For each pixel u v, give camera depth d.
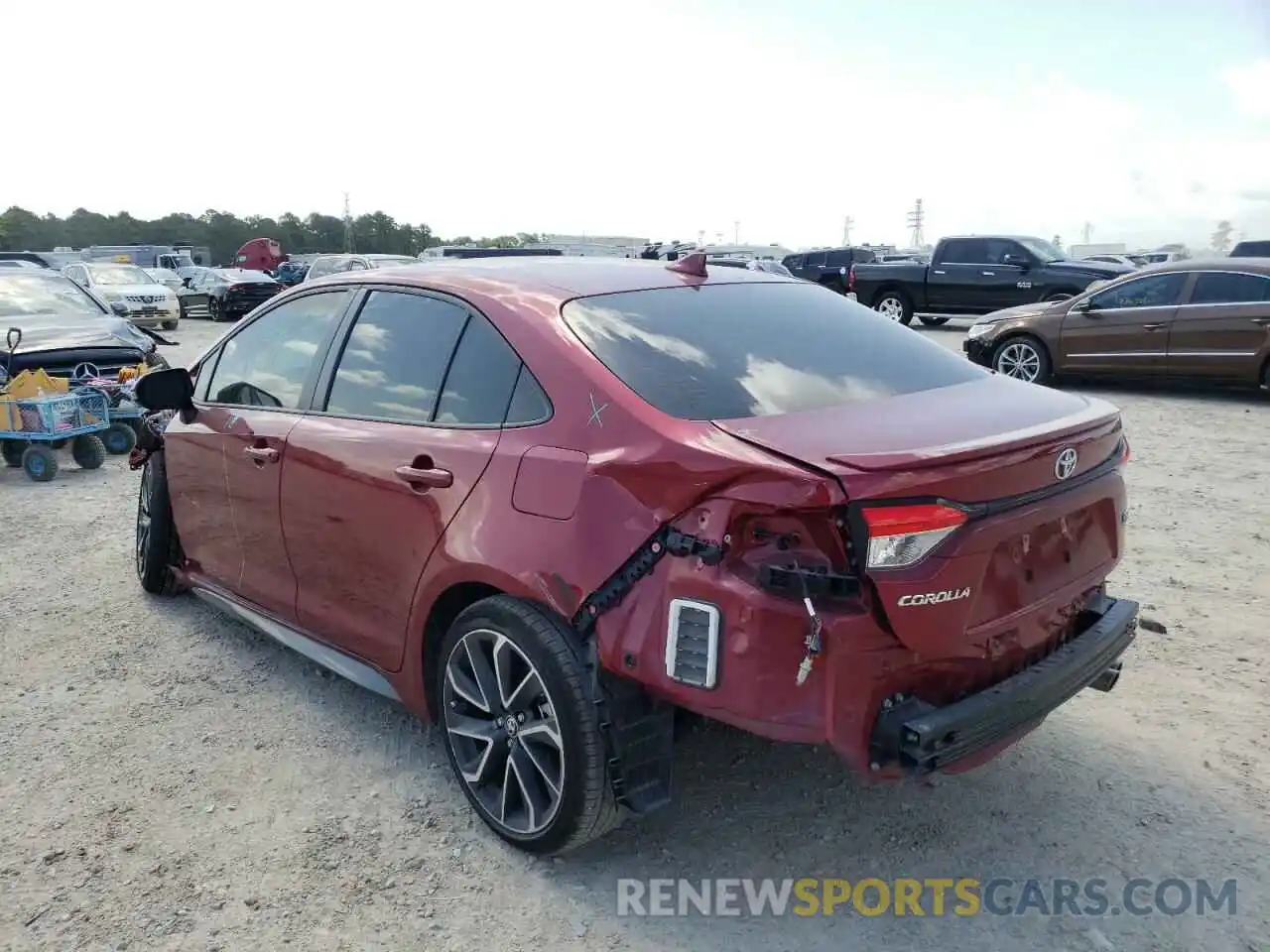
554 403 3.01
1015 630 2.77
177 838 3.25
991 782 3.53
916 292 20.25
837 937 2.79
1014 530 2.63
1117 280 12.41
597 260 3.97
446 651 3.26
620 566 2.71
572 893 2.97
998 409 3.01
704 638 2.55
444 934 2.81
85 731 3.94
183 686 4.32
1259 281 11.38
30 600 5.35
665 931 2.82
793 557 2.47
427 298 3.63
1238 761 3.62
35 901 2.95
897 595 2.43
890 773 2.55
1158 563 5.68
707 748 3.76
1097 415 3.05
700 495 2.57
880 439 2.61
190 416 4.68
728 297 3.63
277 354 4.26
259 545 4.19
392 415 3.56
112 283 22.78
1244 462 8.22
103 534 6.64
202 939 2.79
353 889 3.00
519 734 3.04
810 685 2.47
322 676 4.42
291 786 3.55
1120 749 3.73
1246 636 4.68
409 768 3.67
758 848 3.19
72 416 8.48
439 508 3.21
